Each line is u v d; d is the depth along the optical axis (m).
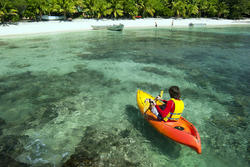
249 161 3.86
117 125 5.10
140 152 4.03
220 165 3.73
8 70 10.14
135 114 5.73
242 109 6.22
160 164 3.70
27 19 35.75
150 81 8.77
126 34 26.98
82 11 39.34
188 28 40.19
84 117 5.55
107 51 15.12
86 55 13.71
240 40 22.20
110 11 40.66
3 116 5.59
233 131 4.93
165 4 53.03
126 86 8.15
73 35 24.69
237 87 8.16
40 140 4.43
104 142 4.36
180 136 3.67
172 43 19.38
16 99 6.79
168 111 3.77
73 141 4.39
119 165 3.64
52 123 5.21
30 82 8.49
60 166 3.61
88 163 3.67
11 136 4.59
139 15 51.03
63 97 7.01
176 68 10.80
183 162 3.76
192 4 56.44
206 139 4.57
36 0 30.53
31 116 5.60
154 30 34.31
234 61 12.45
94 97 7.03
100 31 30.09
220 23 55.41
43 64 11.34
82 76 9.36
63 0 34.94
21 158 3.82
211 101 6.81
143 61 12.20
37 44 17.86
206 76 9.52
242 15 67.12
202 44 18.97
